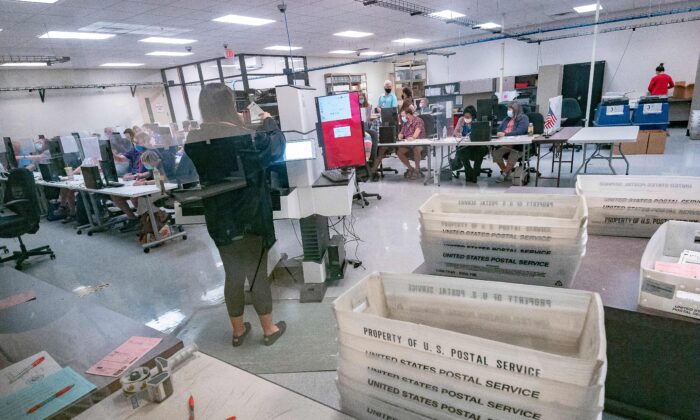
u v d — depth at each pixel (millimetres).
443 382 507
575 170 5324
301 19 6797
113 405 691
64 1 4445
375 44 11062
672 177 1041
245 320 2246
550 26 9547
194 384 722
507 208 931
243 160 1623
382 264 2883
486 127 4605
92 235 4328
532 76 9469
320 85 12578
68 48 6812
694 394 979
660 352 977
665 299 833
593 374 408
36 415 736
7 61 6609
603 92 9211
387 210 4254
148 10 5207
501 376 461
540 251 768
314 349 1941
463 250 844
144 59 8688
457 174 5578
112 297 2781
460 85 10406
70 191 4848
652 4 7789
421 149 5895
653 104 5770
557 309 567
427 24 8617
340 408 638
